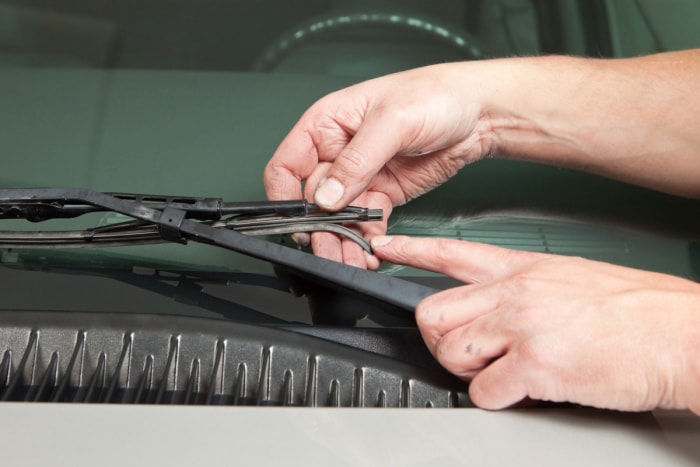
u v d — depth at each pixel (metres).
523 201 0.81
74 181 0.77
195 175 0.79
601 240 0.75
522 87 0.79
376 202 0.79
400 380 0.53
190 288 0.65
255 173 0.80
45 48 0.93
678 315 0.50
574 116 0.79
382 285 0.57
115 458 0.41
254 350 0.54
